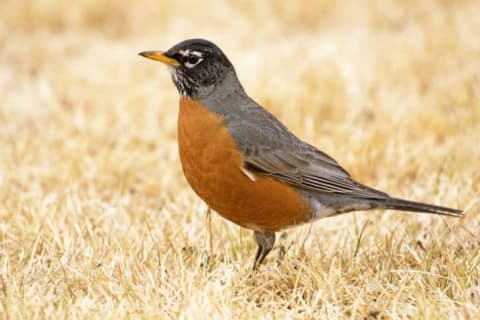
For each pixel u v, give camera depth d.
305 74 15.87
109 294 8.32
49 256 9.51
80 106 15.06
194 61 9.53
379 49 17.38
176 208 11.18
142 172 12.96
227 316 7.84
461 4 20.34
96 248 9.48
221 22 19.69
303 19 20.31
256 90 15.29
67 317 7.80
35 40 19.50
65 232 9.91
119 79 16.42
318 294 8.30
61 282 8.73
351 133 13.81
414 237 10.15
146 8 20.41
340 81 15.57
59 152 13.30
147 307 7.96
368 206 9.72
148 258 9.18
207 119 9.31
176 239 9.88
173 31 19.14
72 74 16.86
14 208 11.04
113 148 13.71
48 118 15.06
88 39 19.56
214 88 9.63
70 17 20.52
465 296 8.20
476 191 11.45
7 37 19.73
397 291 8.36
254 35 19.00
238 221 9.48
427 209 9.58
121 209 11.14
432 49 17.09
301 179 9.54
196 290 8.23
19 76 17.55
